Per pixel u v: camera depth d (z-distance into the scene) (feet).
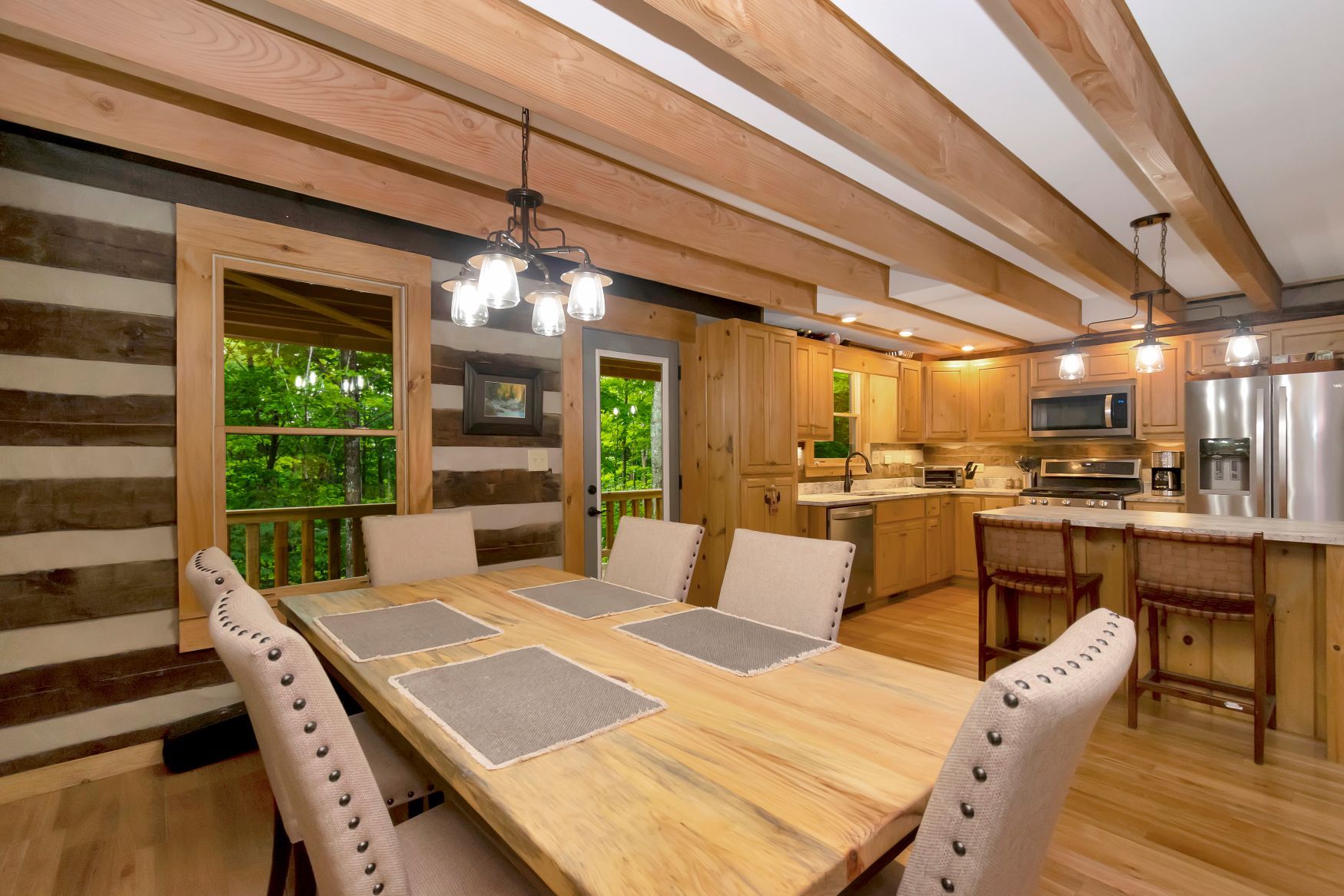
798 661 4.60
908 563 17.02
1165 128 6.40
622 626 5.48
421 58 5.10
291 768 2.67
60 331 7.21
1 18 4.72
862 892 3.37
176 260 7.86
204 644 8.03
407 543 8.25
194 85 5.59
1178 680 8.98
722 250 9.58
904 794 2.83
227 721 7.91
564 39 5.75
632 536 7.88
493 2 5.32
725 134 7.06
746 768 3.06
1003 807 2.03
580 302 6.04
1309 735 8.41
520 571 8.18
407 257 9.75
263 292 8.66
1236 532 8.35
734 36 4.65
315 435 9.09
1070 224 9.12
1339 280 13.30
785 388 14.49
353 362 9.43
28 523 7.06
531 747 3.27
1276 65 5.96
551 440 11.59
